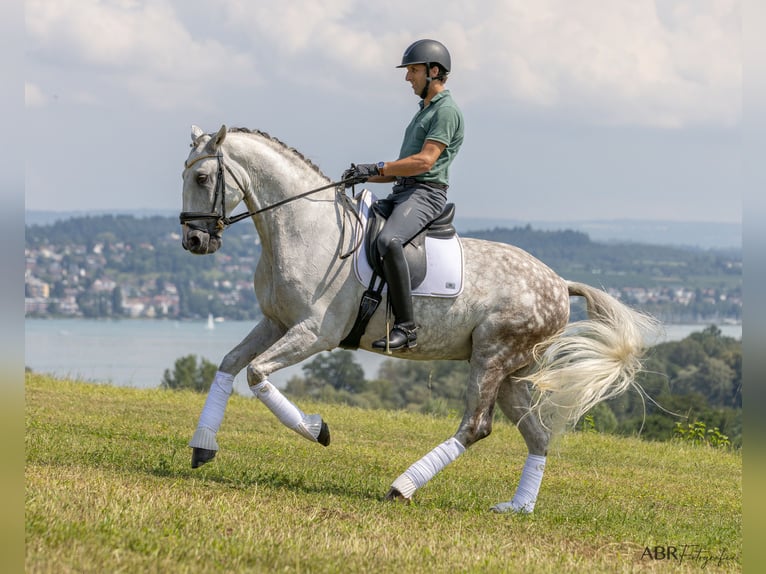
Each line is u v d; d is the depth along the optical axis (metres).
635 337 11.74
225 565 7.54
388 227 11.30
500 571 8.27
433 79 11.64
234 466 12.64
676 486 15.86
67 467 11.05
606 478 16.08
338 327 11.41
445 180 11.72
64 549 7.38
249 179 11.45
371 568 7.91
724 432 39.78
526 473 12.10
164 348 183.12
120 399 22.02
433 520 10.30
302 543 8.41
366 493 11.98
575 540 10.23
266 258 11.70
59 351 171.75
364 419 22.42
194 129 11.67
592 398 11.54
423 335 11.61
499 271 11.77
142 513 8.70
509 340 11.70
